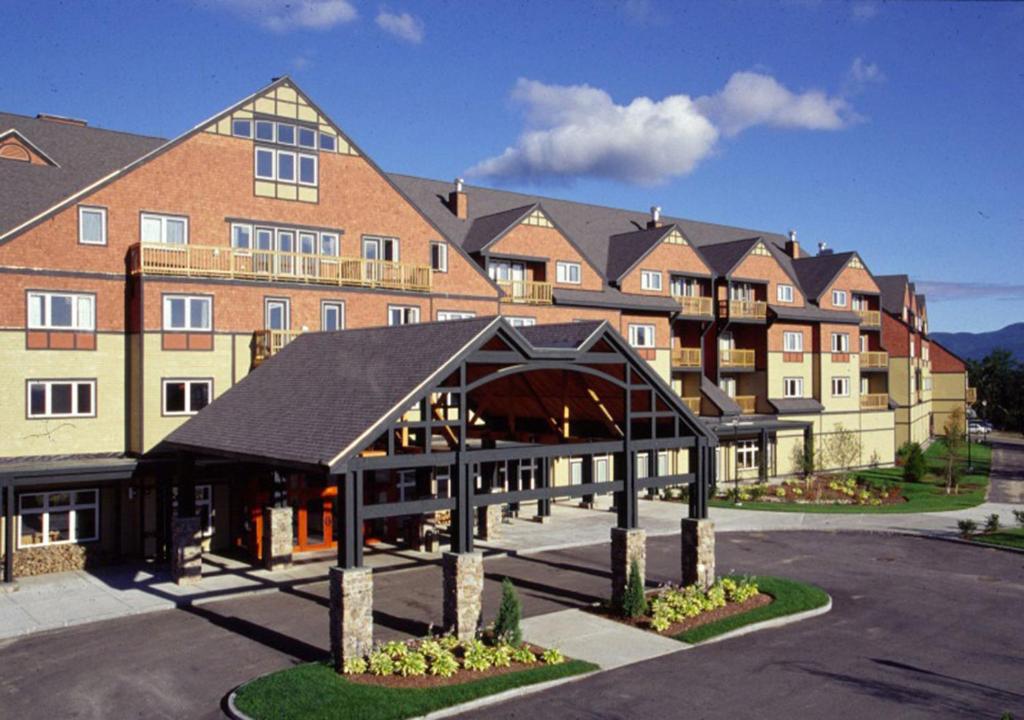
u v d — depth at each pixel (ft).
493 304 112.47
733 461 144.77
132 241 83.56
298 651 54.34
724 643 56.24
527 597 67.92
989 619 62.08
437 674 48.19
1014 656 53.72
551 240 124.98
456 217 128.67
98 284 81.51
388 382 55.06
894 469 165.48
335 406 56.18
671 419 69.00
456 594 53.88
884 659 53.01
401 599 67.26
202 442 63.77
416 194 130.00
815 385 161.07
